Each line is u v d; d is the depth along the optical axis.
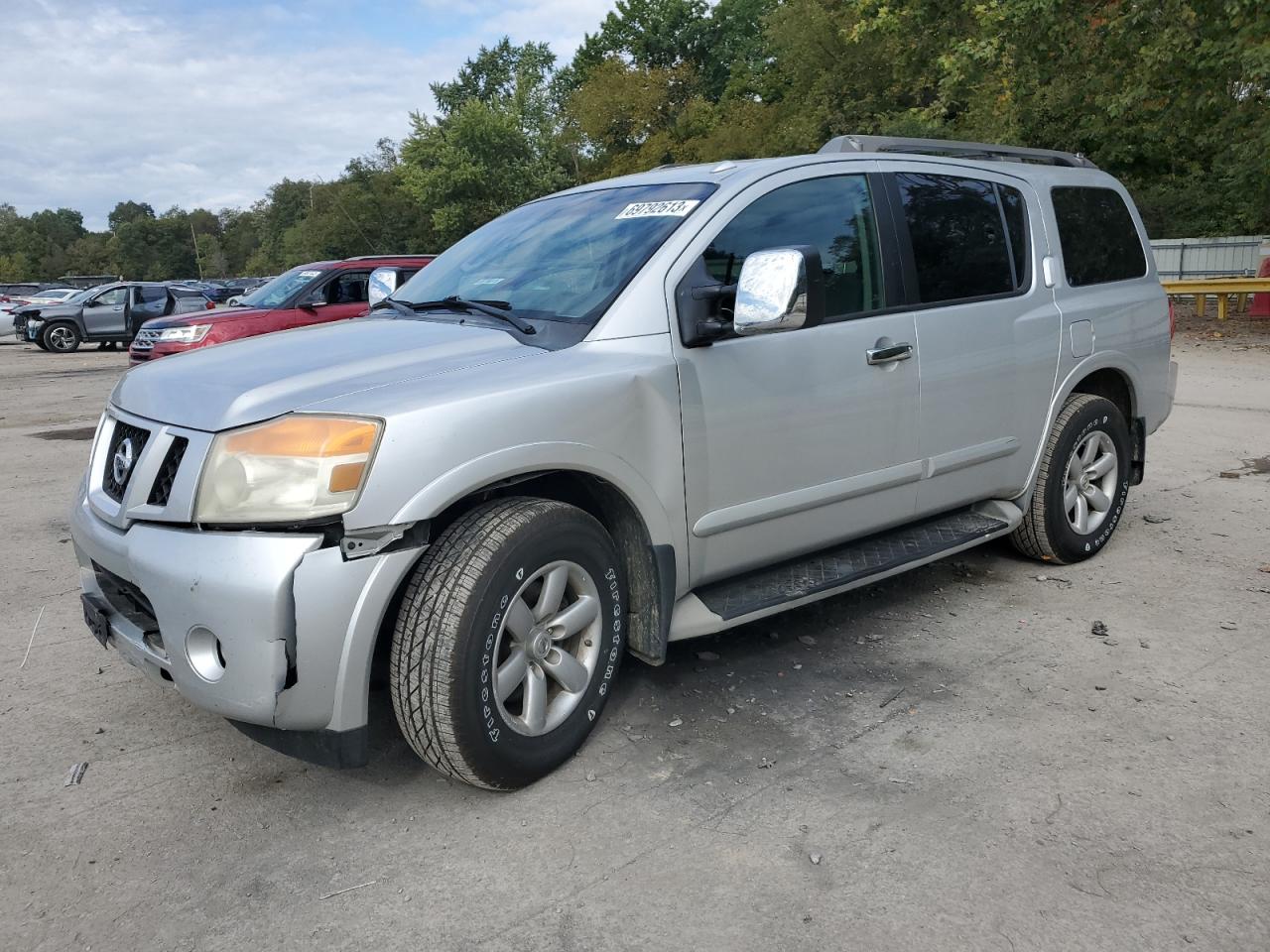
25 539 5.65
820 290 2.93
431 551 2.66
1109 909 2.28
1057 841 2.55
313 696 2.48
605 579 2.98
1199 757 2.97
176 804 2.84
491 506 2.76
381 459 2.47
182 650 2.53
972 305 4.09
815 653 3.83
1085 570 4.76
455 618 2.58
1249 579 4.58
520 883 2.44
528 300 3.32
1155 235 26.02
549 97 70.69
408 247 69.00
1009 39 15.53
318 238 70.06
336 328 3.46
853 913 2.29
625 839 2.61
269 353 3.07
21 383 15.63
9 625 4.28
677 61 62.69
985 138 19.92
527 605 2.82
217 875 2.50
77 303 23.41
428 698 2.59
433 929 2.28
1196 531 5.38
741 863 2.49
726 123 48.78
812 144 37.44
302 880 2.48
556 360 2.92
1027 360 4.31
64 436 9.58
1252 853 2.48
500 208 53.94
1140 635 3.95
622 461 2.95
